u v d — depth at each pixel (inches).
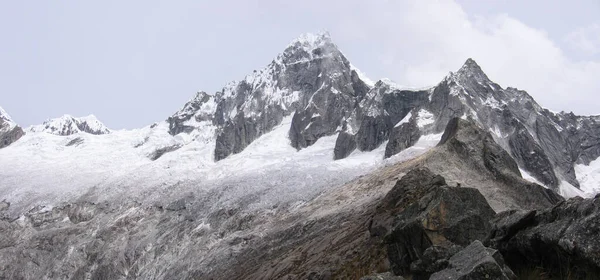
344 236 2375.7
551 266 661.9
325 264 1985.7
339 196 3762.3
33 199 6279.5
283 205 4308.6
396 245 878.4
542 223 719.1
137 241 4808.1
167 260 4288.9
